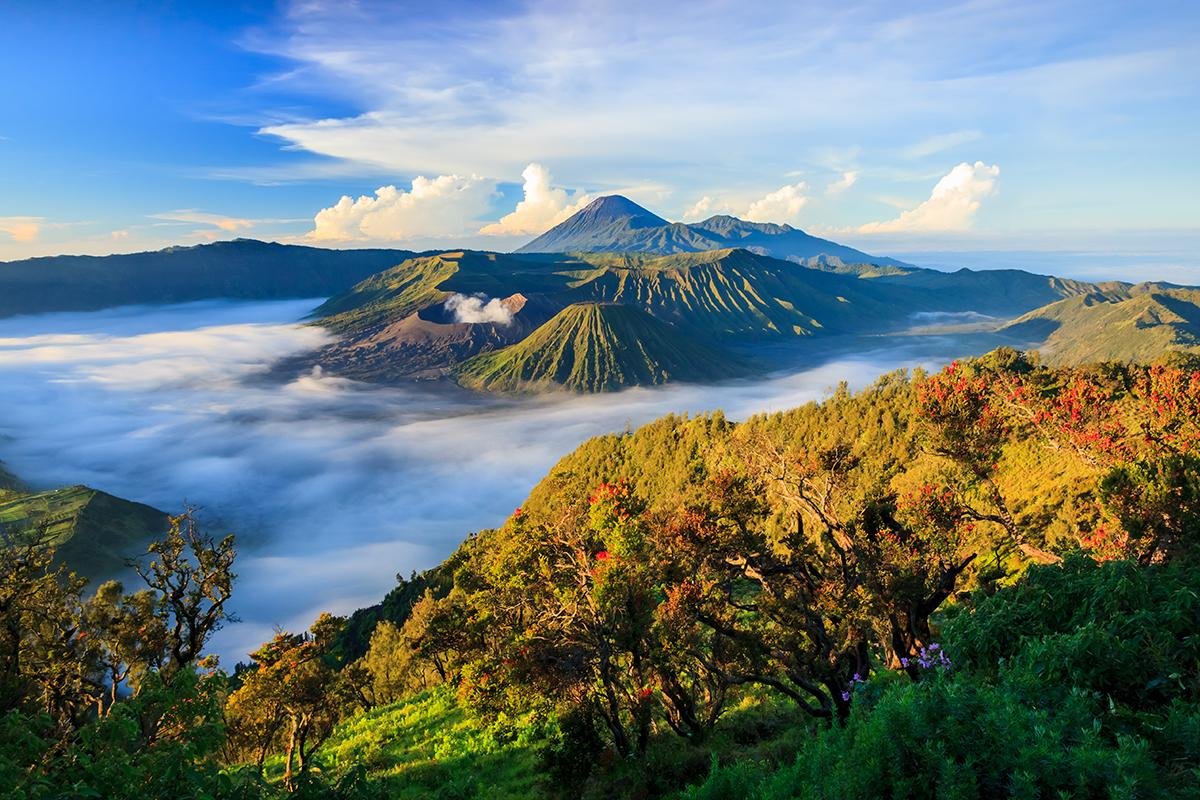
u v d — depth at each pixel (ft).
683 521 67.77
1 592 70.54
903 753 26.48
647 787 59.16
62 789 31.65
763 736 66.18
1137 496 52.90
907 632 62.39
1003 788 23.91
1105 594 35.22
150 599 85.40
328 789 37.65
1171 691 28.58
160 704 37.50
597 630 66.85
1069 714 26.30
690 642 62.59
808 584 67.05
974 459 72.33
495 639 86.89
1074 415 70.33
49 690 77.05
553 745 71.92
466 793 75.41
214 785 34.58
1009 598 40.57
